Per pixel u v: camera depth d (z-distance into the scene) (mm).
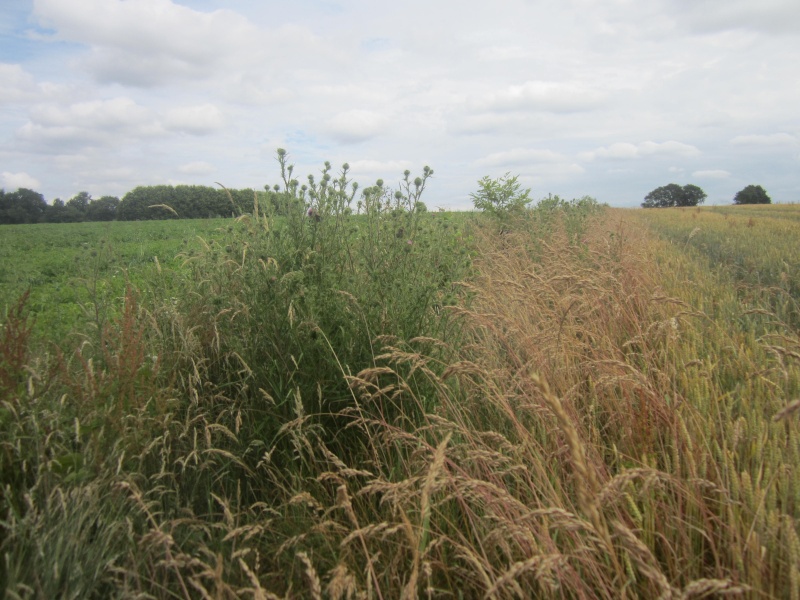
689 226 19500
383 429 3025
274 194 3920
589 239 8438
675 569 1865
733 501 1934
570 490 2367
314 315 3197
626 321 4387
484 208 12180
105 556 2031
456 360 3479
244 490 2812
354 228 3930
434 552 2141
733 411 2891
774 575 1725
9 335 2562
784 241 12297
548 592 1794
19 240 15117
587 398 3156
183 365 3393
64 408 2621
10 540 1916
